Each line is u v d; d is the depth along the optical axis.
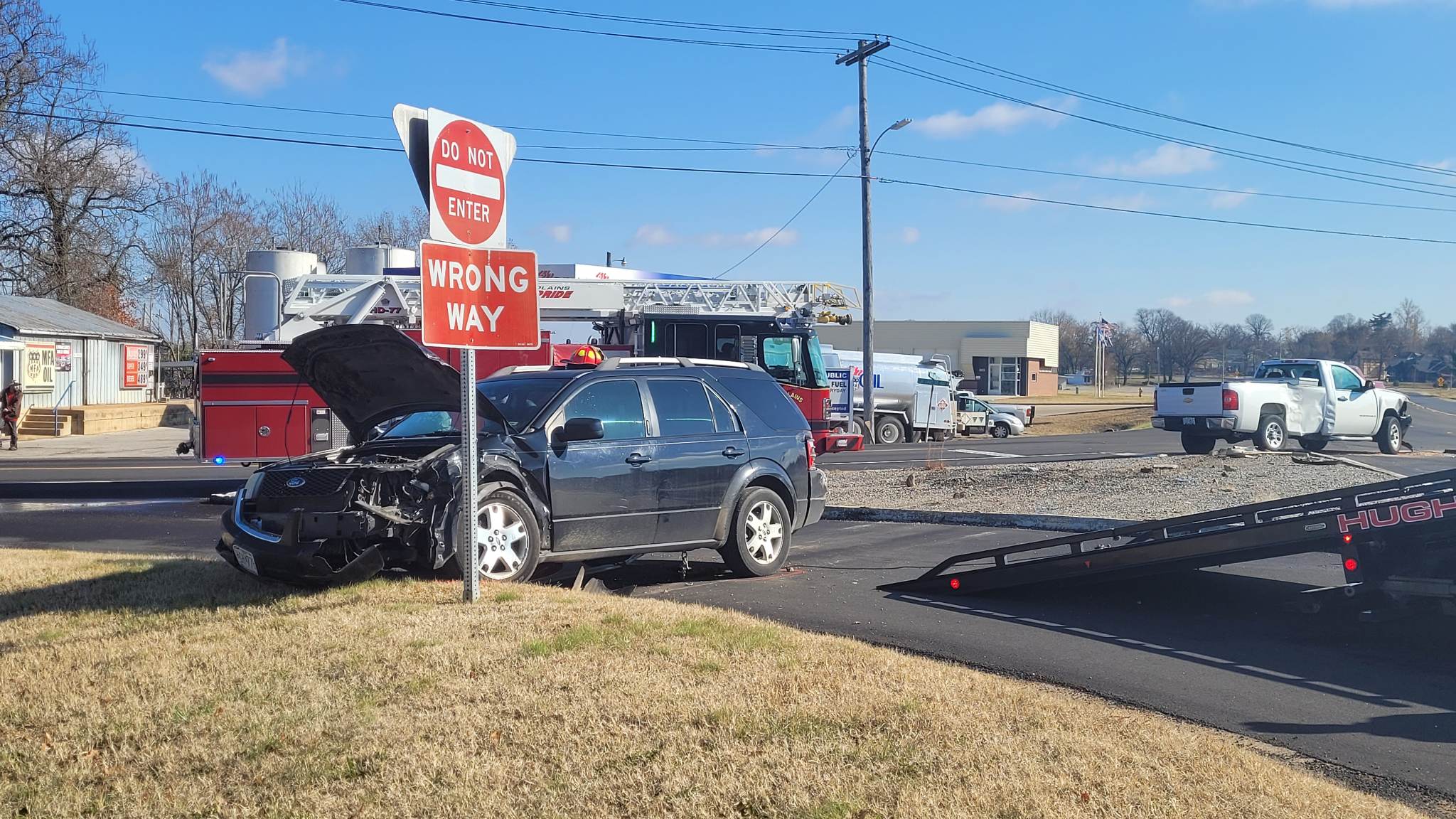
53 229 47.34
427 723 4.82
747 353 22.28
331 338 8.15
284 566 7.41
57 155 46.25
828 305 25.86
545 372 9.30
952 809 3.89
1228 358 152.38
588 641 6.07
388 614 6.69
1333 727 5.52
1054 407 72.00
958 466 20.66
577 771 4.31
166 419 40.97
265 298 22.33
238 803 4.12
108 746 4.67
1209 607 8.35
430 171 6.86
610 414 9.01
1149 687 6.18
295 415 17.11
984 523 13.33
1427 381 144.12
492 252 7.17
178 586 8.04
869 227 31.53
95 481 19.97
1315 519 7.28
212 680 5.45
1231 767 4.46
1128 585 9.11
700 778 4.21
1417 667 6.65
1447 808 4.47
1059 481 15.97
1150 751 4.60
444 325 6.90
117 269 50.97
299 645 6.03
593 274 25.77
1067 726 4.88
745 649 6.04
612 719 4.84
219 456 16.91
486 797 4.10
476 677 5.43
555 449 8.50
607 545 8.79
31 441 32.84
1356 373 24.48
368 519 7.39
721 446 9.53
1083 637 7.39
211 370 16.88
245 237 58.03
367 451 8.24
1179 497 14.06
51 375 37.75
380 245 25.45
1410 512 6.88
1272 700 5.95
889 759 4.37
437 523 7.59
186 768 4.43
